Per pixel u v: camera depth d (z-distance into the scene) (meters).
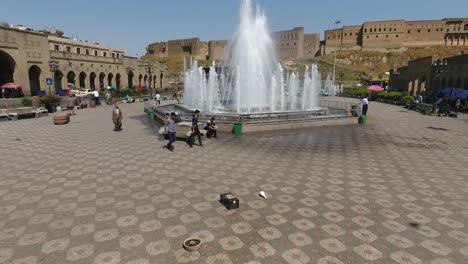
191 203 5.88
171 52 126.81
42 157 9.11
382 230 4.90
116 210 5.53
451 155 9.81
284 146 10.88
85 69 44.94
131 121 16.98
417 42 98.00
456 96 24.95
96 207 5.65
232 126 13.27
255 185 6.89
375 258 4.14
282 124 14.30
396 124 16.80
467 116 20.78
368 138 12.57
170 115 10.34
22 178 7.23
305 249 4.34
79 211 5.48
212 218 5.25
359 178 7.44
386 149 10.59
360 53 102.06
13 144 10.86
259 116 14.67
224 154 9.63
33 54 35.53
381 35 101.00
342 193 6.46
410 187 6.87
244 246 4.40
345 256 4.18
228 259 4.09
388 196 6.33
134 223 5.04
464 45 93.00
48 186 6.71
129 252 4.22
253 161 8.86
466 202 6.06
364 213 5.52
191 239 4.51
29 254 4.16
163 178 7.31
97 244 4.41
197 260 4.06
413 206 5.84
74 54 42.56
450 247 4.43
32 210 5.50
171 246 4.38
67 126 15.10
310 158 9.27
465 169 8.30
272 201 6.01
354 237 4.68
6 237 4.57
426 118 19.62
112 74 51.16
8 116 17.28
